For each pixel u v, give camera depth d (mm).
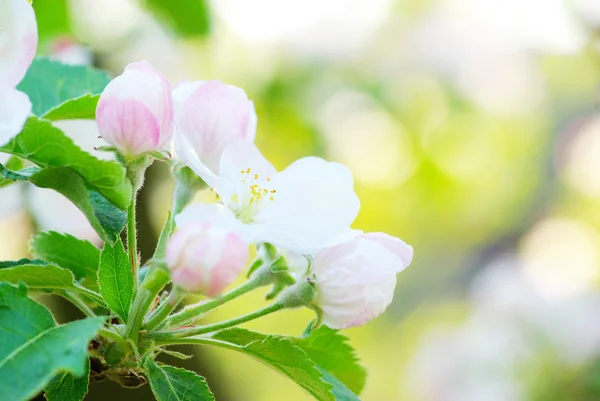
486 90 1501
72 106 598
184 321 581
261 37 1231
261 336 596
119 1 1023
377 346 1900
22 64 550
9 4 550
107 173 567
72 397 574
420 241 1806
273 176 584
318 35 1297
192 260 553
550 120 1650
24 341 544
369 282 577
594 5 1380
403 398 1822
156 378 575
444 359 1418
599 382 1212
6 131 544
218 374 1025
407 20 1402
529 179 1704
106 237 574
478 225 1765
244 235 566
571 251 1508
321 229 579
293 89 1243
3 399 536
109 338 578
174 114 585
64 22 891
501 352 1313
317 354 622
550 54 1525
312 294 578
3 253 810
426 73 1414
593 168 1641
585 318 1274
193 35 965
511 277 1464
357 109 1329
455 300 1896
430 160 1444
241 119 587
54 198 739
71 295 588
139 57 1079
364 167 1422
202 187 590
